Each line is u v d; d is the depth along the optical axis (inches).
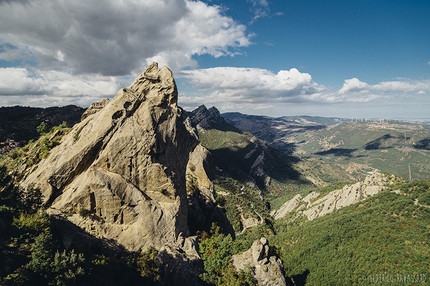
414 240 3651.6
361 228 4389.8
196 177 3602.4
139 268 1672.0
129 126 1895.9
